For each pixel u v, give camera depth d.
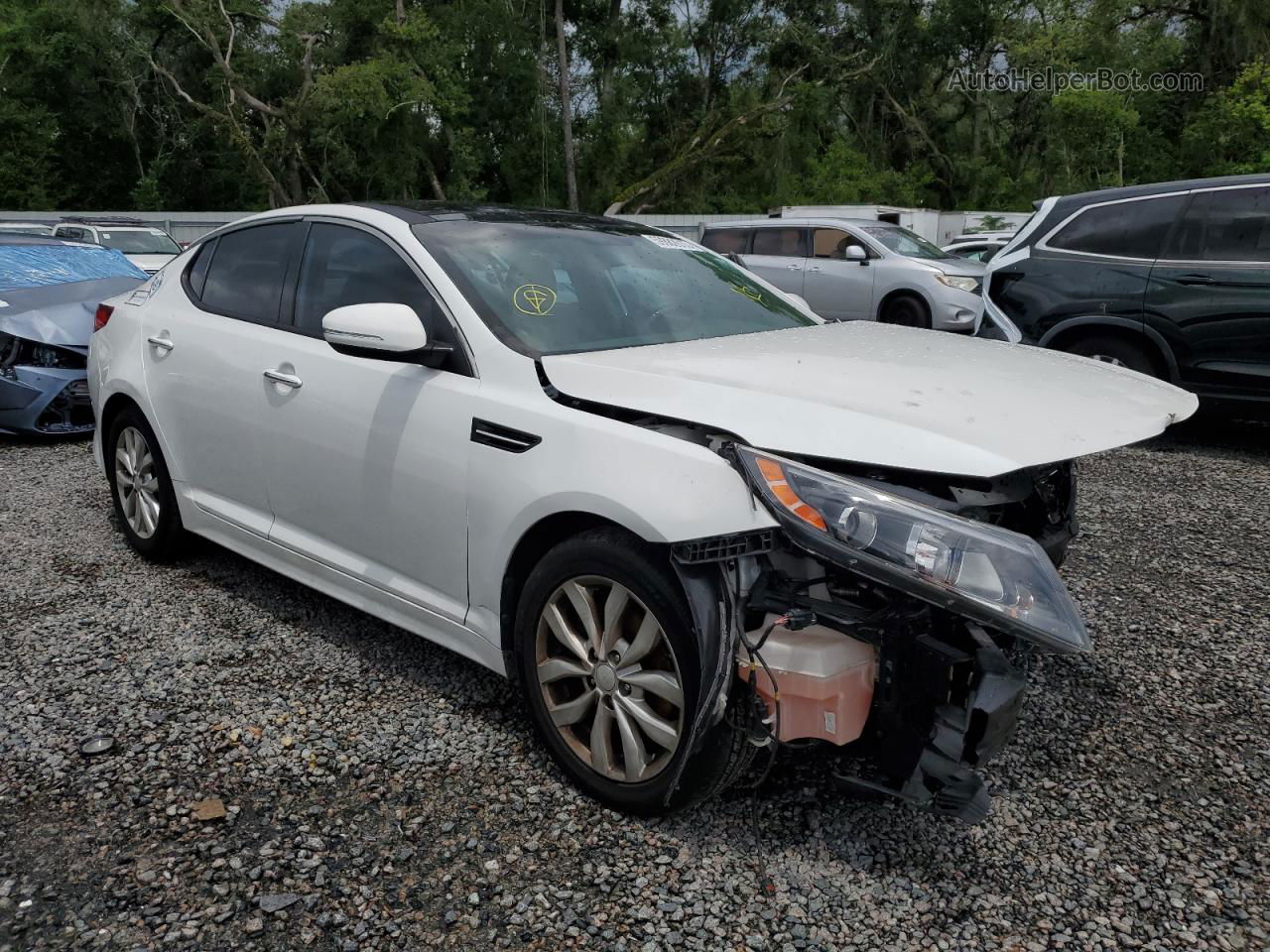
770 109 40.38
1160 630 3.75
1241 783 2.72
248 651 3.51
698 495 2.22
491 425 2.71
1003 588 2.04
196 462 3.92
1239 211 6.55
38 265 7.68
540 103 42.75
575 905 2.22
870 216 19.78
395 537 3.07
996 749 2.15
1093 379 2.79
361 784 2.68
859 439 2.21
